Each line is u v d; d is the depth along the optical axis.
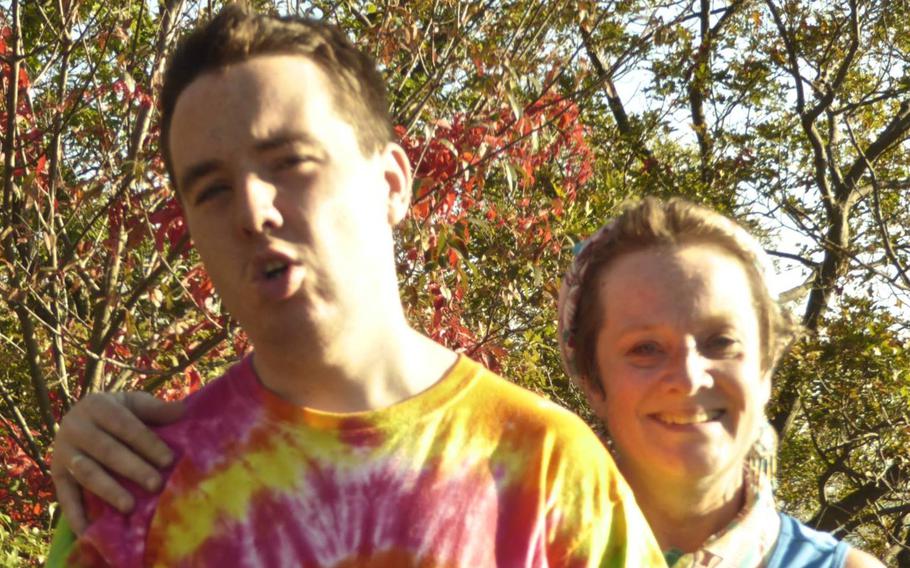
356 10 6.05
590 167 7.36
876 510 11.48
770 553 2.23
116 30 5.76
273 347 1.60
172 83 1.68
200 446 1.64
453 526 1.56
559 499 1.63
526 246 6.43
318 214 1.58
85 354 5.79
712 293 2.12
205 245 1.61
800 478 13.92
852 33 12.70
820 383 12.13
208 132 1.59
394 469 1.58
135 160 4.92
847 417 11.87
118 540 1.60
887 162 14.55
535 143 5.78
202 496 1.60
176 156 1.64
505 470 1.62
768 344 2.24
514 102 5.55
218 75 1.62
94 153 6.19
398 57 6.33
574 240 6.80
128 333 5.56
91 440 1.66
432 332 5.70
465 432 1.63
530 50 6.22
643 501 2.22
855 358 11.95
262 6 6.02
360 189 1.64
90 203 5.70
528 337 6.89
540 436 1.66
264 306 1.57
